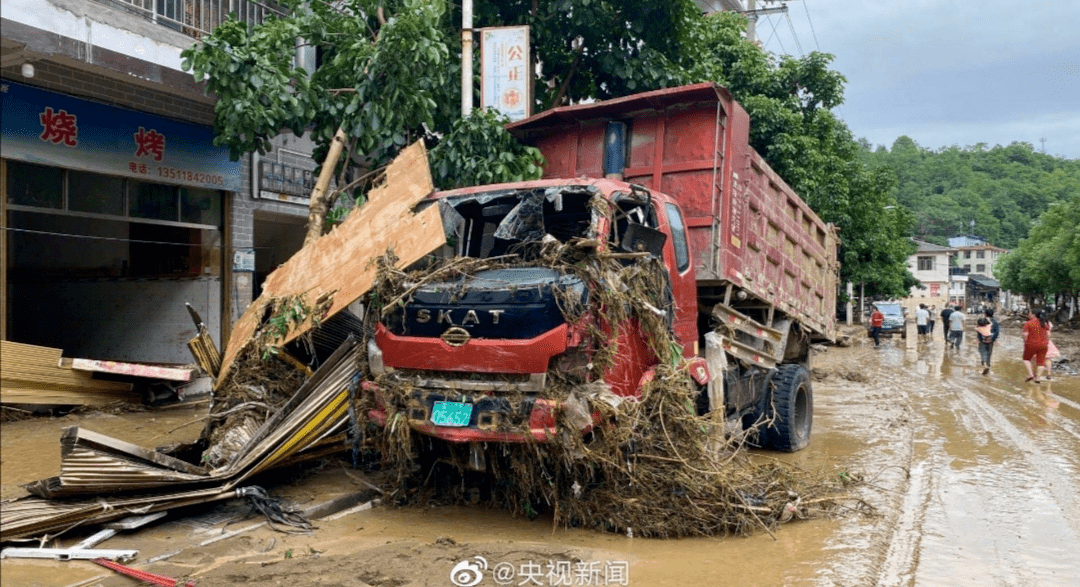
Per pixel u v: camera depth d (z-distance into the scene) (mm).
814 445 8406
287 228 14305
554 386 4691
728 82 19234
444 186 9086
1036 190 117375
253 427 5984
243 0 11289
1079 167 121875
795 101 21078
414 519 5379
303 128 9328
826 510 5688
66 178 9445
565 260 5117
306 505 5484
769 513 5266
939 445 8461
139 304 11844
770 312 8336
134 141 9969
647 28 11242
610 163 7453
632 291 5094
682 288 6230
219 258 11508
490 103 10031
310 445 5754
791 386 7965
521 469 4957
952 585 4320
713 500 5098
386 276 5375
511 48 9992
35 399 8508
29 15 7750
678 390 5168
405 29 8164
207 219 11352
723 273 6801
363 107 8570
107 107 9617
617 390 4883
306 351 6668
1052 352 15469
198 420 7688
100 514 4754
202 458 5844
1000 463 7477
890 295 43125
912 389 14070
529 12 11297
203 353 6699
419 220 5664
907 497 6211
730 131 6992
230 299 11492
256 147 8812
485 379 4844
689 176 7027
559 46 11625
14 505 4812
